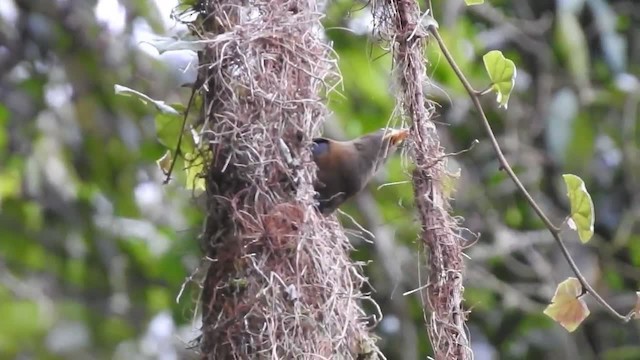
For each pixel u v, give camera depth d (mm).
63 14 9305
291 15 5824
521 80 9875
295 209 5578
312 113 5844
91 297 11062
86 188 10141
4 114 10000
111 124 9750
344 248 6086
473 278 9266
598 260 9648
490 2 10195
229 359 5434
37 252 10672
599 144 9852
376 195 9125
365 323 5875
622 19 10172
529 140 9758
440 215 5508
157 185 10062
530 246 9594
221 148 5617
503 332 9602
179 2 5895
